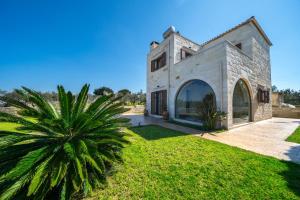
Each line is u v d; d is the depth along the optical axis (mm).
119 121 3156
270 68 13945
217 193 2379
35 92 2627
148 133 6766
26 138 2229
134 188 2510
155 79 14055
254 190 2445
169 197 2293
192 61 9594
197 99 9438
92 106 3059
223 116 7430
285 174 2947
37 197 1846
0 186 1894
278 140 5566
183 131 7234
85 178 2127
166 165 3383
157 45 14898
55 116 2898
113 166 3113
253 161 3564
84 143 2352
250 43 10508
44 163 1969
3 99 2367
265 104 12469
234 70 8227
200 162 3541
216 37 12594
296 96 37719
